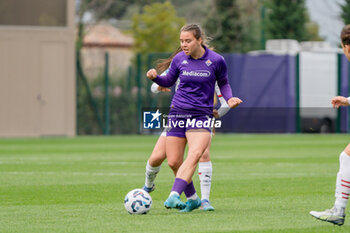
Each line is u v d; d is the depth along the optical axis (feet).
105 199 112.47
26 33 318.04
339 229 83.05
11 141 287.89
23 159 196.44
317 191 123.34
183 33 94.22
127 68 342.64
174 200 89.56
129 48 537.24
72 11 321.73
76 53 333.01
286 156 209.77
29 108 319.47
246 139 305.73
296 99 348.59
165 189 125.90
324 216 83.76
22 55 318.45
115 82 340.80
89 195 117.60
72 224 86.84
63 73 322.55
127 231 81.41
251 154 217.97
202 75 94.53
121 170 163.32
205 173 100.12
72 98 323.78
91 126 337.11
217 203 107.34
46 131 321.32
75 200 111.24
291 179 143.84
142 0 566.36
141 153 220.43
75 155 212.02
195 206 98.32
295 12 510.58
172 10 487.61
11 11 317.42
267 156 209.67
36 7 319.27
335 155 214.07
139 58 341.41
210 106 95.55
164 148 97.45
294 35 510.17
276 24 511.40
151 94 340.18
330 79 359.25
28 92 319.27
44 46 320.50
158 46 481.05
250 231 81.41
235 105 95.71
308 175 152.46
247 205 104.99
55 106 322.14
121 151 229.45
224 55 345.31
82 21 509.76
